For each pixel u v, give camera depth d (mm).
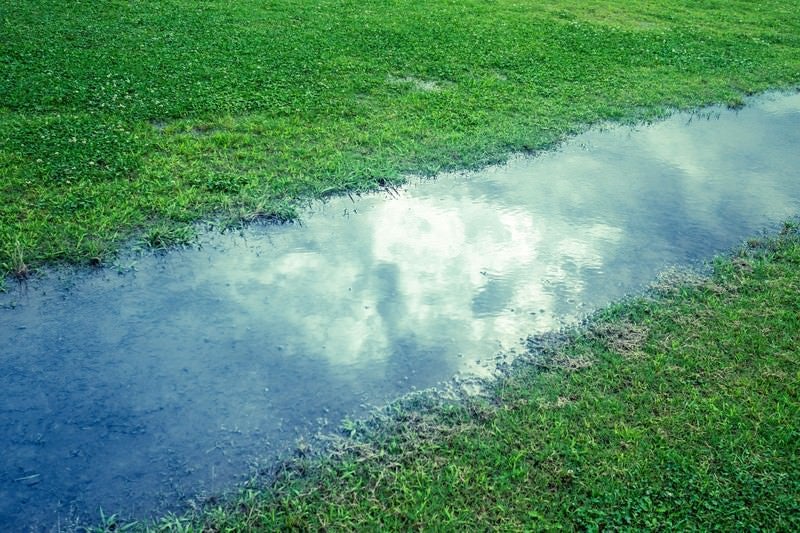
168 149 11727
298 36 19438
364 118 13617
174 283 8398
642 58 19281
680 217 10617
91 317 7703
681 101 16094
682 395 6715
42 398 6547
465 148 12492
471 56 18406
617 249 9578
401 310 8102
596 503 5535
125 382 6789
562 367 7148
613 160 12711
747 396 6719
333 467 5871
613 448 6051
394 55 18172
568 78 17094
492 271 8961
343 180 11000
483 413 6473
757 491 5660
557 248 9555
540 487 5672
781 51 21281
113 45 17531
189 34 19047
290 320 7828
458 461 5914
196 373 6949
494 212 10500
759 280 8836
